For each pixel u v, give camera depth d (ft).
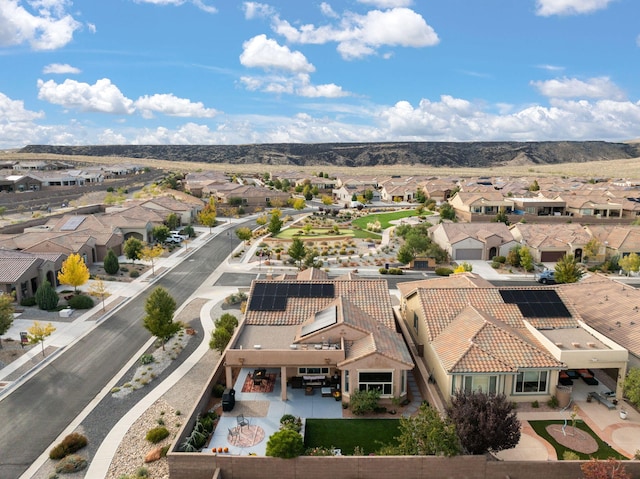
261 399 104.53
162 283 201.16
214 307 170.50
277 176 617.62
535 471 80.02
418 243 235.40
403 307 150.41
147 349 133.59
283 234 306.76
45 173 532.73
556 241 244.42
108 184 501.56
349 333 108.06
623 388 102.37
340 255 255.91
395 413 99.55
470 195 373.61
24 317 155.22
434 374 110.52
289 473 81.00
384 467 80.48
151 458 86.58
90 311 162.09
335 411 100.22
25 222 275.59
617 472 76.02
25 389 111.75
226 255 253.85
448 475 80.74
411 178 583.99
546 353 101.91
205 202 414.00
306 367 108.68
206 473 81.35
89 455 88.48
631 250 233.55
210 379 106.11
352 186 507.30
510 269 230.89
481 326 108.06
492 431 77.71
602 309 131.34
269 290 129.59
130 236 266.16
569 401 102.12
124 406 104.83
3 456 88.33
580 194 386.73
